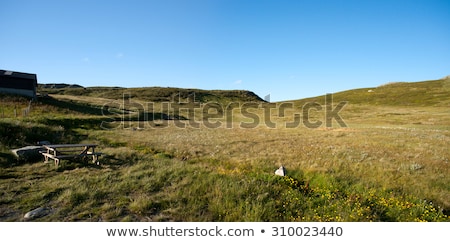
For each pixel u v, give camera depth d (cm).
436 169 1245
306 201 744
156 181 877
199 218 609
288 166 1260
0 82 3900
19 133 1648
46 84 13375
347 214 646
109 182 860
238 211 636
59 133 1917
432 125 4416
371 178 1055
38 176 930
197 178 905
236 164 1321
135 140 2086
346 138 2600
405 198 826
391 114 6669
